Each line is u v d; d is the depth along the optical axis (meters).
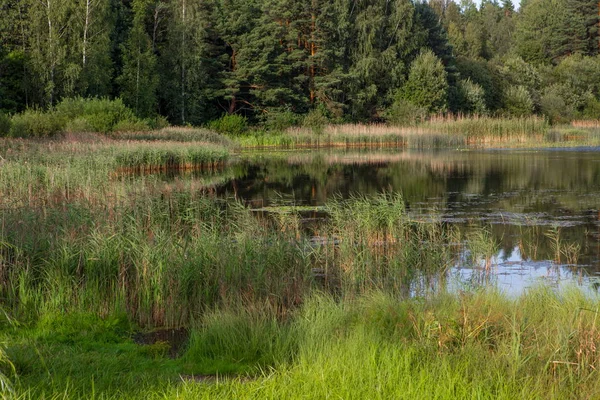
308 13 66.56
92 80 49.50
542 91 77.44
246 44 62.97
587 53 96.06
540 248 13.59
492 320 7.02
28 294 9.10
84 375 6.20
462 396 5.29
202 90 60.72
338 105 65.44
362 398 5.32
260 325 7.60
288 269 10.59
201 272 9.90
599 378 5.66
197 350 7.23
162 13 61.78
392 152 44.94
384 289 10.30
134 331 8.67
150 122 44.00
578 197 20.73
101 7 50.22
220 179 27.94
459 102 68.75
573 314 6.95
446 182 25.83
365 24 68.00
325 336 6.93
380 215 14.16
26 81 47.66
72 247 10.12
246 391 5.60
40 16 47.38
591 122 67.50
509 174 28.14
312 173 30.64
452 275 11.42
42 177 20.62
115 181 22.27
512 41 114.06
